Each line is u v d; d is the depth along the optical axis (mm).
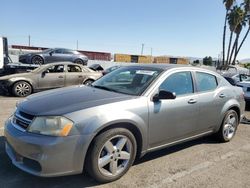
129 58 42188
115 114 3680
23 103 3920
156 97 4203
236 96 5805
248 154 5188
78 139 3414
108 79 4910
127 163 3928
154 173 4188
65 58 20781
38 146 3303
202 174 4254
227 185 3951
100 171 3652
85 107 3592
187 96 4691
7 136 3715
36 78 11555
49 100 3871
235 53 42500
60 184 3721
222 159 4887
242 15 40812
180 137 4676
